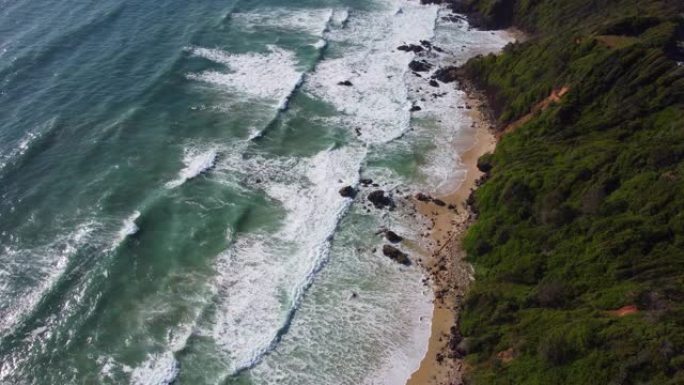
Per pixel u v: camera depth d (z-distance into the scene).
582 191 41.06
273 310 39.03
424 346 37.06
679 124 41.50
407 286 41.28
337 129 56.97
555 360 30.47
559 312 33.75
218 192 48.50
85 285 39.94
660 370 26.94
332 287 41.09
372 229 45.94
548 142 48.19
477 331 36.31
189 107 58.66
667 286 31.30
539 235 40.06
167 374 34.84
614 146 42.94
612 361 28.45
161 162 51.25
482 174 51.72
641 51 48.44
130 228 44.06
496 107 59.81
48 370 35.00
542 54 59.16
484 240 42.50
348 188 48.91
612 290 33.22
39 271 40.66
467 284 41.12
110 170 49.91
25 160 50.19
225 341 36.91
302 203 47.94
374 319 38.88
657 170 39.03
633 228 35.97
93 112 56.62
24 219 44.66
